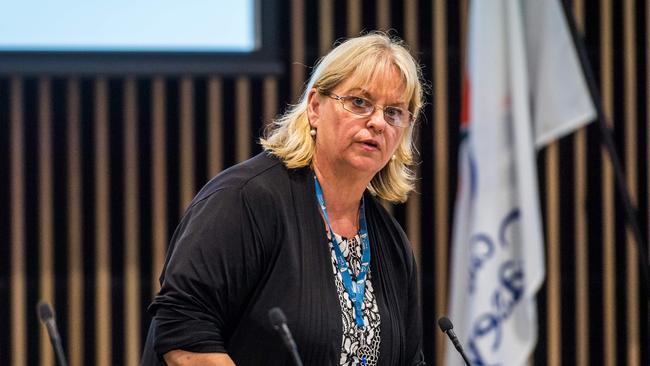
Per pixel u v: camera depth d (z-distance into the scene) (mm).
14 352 8812
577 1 9602
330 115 4316
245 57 9016
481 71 8664
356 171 4332
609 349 9578
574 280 9578
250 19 9047
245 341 4133
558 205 9570
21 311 8820
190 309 3973
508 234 8617
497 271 8562
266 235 4152
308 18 9234
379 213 4746
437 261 9367
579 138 9562
